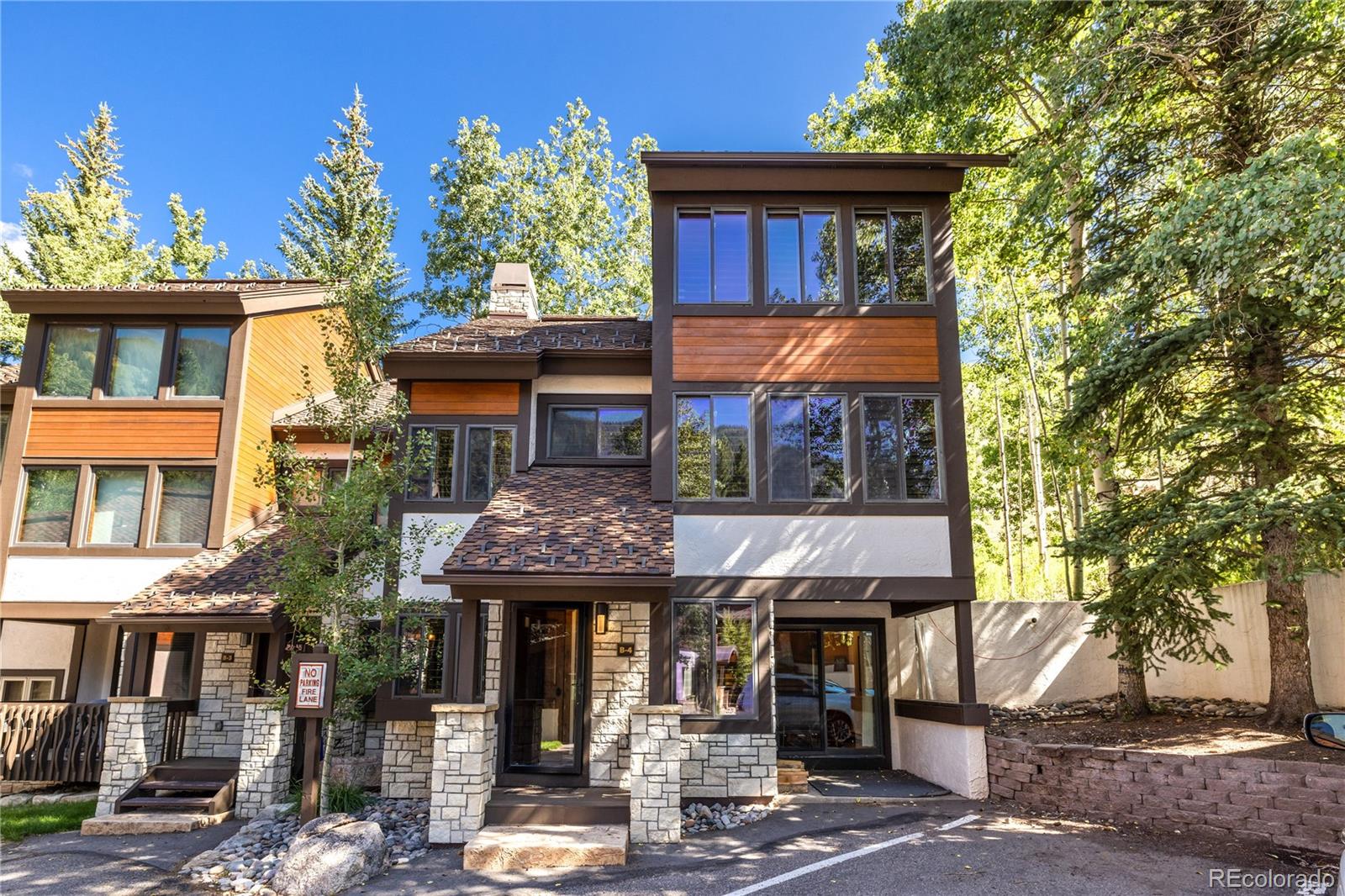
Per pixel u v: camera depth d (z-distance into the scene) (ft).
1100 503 39.78
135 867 26.09
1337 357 30.25
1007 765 32.58
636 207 99.96
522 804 28.71
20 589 43.65
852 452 36.70
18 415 45.52
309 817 27.96
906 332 37.93
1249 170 25.44
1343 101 31.07
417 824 30.73
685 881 23.30
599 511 35.32
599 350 41.55
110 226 90.07
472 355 40.32
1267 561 27.71
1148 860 23.48
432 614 37.73
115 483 45.27
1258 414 30.68
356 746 39.99
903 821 29.55
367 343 34.22
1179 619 30.22
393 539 32.60
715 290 38.68
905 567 35.55
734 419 37.42
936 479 36.47
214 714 40.57
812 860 24.90
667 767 28.35
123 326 47.01
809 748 42.37
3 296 45.44
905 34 49.29
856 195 39.27
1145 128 36.29
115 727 34.73
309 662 29.04
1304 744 27.04
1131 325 33.01
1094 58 33.53
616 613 36.55
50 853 27.99
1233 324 28.68
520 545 31.35
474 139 92.84
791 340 38.06
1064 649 46.73
